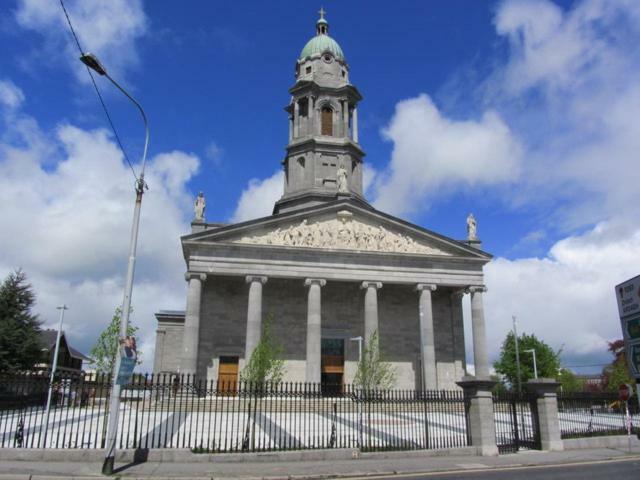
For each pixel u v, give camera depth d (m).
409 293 54.84
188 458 17.56
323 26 67.62
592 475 15.80
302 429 26.22
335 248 48.91
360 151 63.09
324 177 60.69
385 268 49.66
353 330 52.69
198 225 49.62
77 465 16.25
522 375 75.81
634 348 9.87
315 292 47.59
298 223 49.53
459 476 15.71
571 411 24.47
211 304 50.59
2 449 16.77
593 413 27.72
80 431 24.61
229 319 50.56
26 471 14.91
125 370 16.44
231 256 47.03
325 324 52.28
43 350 64.69
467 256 51.28
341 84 64.44
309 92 62.84
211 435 23.67
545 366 75.31
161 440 21.97
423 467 17.36
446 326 54.88
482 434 20.73
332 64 64.94
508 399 22.97
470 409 21.62
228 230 47.34
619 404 26.98
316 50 65.31
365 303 48.88
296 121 63.81
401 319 53.97
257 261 47.34
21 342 56.84
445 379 53.12
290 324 51.59
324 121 63.28
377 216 50.84
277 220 48.75
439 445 21.48
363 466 17.41
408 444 21.14
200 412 34.75
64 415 32.19
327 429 26.20
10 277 61.28
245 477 15.25
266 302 51.75
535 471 16.81
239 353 49.91
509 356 78.38
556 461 19.22
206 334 49.75
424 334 48.81
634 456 21.00
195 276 46.03
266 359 39.31
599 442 23.67
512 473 16.34
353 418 31.81
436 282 50.38
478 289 51.03
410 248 50.97
